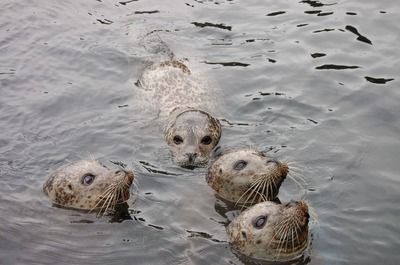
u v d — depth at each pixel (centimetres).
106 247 1089
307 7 1852
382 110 1401
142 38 1794
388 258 1019
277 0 1912
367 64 1566
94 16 1928
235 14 1866
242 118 1430
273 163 1190
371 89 1470
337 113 1406
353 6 1822
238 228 1091
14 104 1523
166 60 1683
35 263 1055
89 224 1156
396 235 1068
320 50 1642
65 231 1137
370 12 1781
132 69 1667
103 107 1516
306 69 1572
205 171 1300
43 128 1440
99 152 1354
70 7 1984
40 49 1758
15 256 1071
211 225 1135
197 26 1827
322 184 1198
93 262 1055
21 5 1992
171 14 1908
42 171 1306
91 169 1240
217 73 1600
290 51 1656
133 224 1144
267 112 1437
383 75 1518
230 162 1232
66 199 1218
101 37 1811
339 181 1204
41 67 1675
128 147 1372
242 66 1619
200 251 1062
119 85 1602
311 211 1125
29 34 1833
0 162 1328
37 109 1503
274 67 1598
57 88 1586
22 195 1238
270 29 1767
